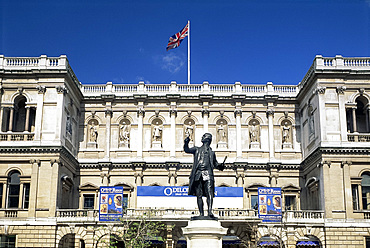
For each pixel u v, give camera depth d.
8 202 52.94
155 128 62.25
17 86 55.53
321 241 52.16
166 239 51.16
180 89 63.75
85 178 60.69
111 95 62.50
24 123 57.34
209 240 19.27
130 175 60.78
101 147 61.94
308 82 57.72
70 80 57.03
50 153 53.12
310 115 58.97
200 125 62.41
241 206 53.16
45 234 51.28
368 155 53.31
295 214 53.16
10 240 51.59
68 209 53.53
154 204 53.25
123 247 56.09
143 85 63.47
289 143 62.44
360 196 52.59
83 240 55.09
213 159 21.48
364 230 51.59
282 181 60.94
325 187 52.56
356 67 56.09
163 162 60.38
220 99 62.88
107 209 51.75
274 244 55.84
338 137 53.81
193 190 21.36
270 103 63.16
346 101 55.28
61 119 54.31
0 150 53.00
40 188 52.28
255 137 62.53
